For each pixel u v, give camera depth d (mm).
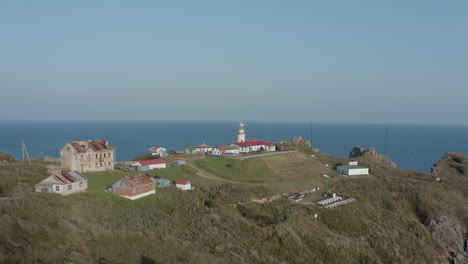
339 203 79938
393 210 87375
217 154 126938
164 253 44250
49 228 44188
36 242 39375
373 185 99188
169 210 63906
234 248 50781
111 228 49312
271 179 99125
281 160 119062
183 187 79062
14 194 57344
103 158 85625
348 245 61875
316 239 61344
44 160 99812
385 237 68938
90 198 62375
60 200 57375
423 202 88562
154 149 123625
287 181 98812
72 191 64062
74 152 79750
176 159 113875
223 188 82625
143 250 44125
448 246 75938
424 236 75500
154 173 90188
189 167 101938
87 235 45406
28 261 33750
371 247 65500
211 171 101500
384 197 93062
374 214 78500
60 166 81562
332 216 73250
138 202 64875
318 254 58219
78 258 38031
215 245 50375
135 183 67875
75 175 66938
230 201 76250
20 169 73000
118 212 57375
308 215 71062
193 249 47062
